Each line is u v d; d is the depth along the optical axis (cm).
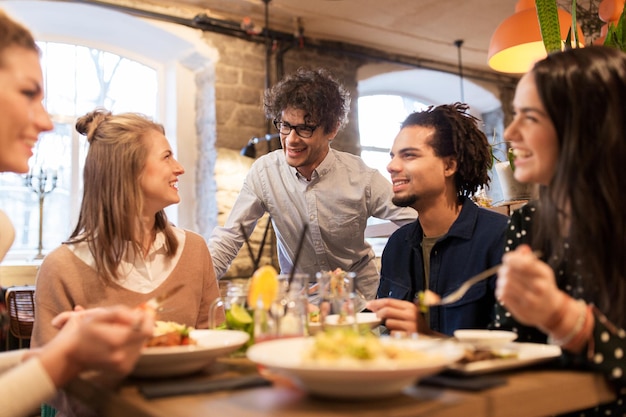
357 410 79
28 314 385
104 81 508
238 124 499
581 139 108
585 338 96
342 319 129
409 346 105
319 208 242
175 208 508
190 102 518
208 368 116
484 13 520
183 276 167
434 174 168
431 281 166
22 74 113
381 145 654
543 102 112
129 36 494
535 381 94
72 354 93
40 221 464
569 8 464
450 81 660
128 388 99
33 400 90
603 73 109
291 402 84
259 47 518
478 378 95
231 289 134
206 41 491
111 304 154
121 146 160
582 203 107
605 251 106
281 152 254
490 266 156
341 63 570
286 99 228
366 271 254
